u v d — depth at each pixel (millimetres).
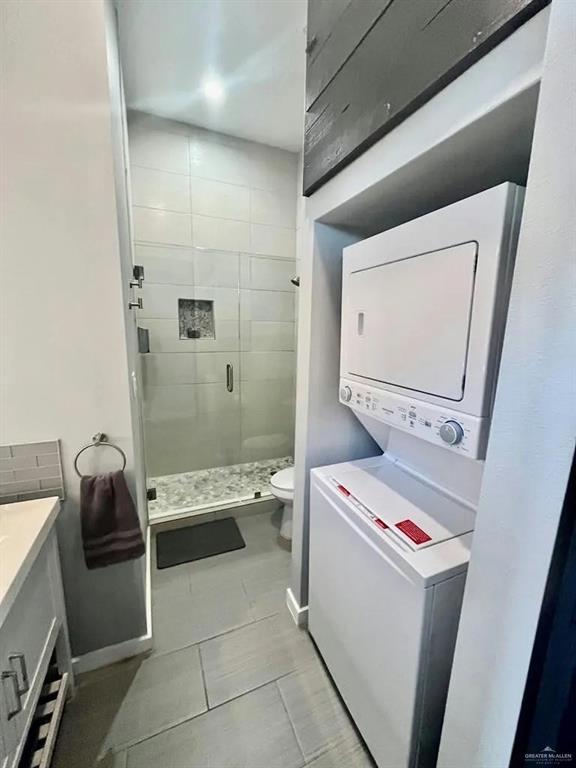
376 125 912
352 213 1224
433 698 912
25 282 1142
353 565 1122
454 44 681
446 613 863
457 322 798
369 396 1147
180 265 2822
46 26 1037
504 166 857
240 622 1673
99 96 1114
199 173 2777
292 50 1917
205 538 2318
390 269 1016
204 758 1149
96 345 1244
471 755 764
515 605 641
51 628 1157
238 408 3252
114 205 1186
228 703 1311
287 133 2793
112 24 1403
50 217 1130
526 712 661
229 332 3105
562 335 530
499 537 660
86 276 1196
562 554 572
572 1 477
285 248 3199
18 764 883
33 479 1242
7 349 1157
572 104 489
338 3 1029
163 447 3016
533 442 586
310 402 1460
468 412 785
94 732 1215
